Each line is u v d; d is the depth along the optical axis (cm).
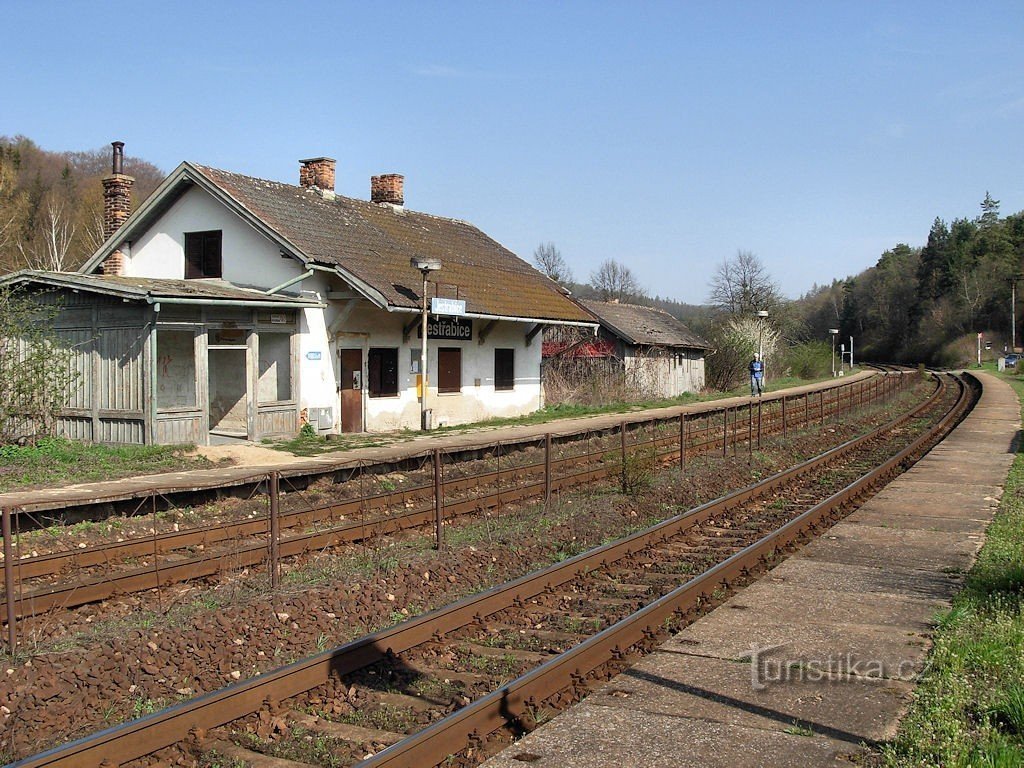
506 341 2892
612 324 4125
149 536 1112
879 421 3203
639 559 1088
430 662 726
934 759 509
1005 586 874
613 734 554
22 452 1659
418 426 2503
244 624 782
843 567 993
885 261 14162
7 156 5153
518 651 753
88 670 670
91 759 512
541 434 2244
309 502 1437
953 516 1295
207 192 2269
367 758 500
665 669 671
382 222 2775
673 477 1691
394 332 2411
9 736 580
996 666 655
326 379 2191
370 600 884
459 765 530
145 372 1798
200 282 2144
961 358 9881
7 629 776
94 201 5034
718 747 533
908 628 765
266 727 587
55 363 1855
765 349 5644
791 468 1794
